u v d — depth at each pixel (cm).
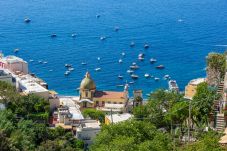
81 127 19300
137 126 13075
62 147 14800
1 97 19550
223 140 11531
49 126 19700
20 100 19762
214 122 14400
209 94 15100
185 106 15088
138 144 12300
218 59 18625
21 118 17575
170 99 17712
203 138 12062
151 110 17300
